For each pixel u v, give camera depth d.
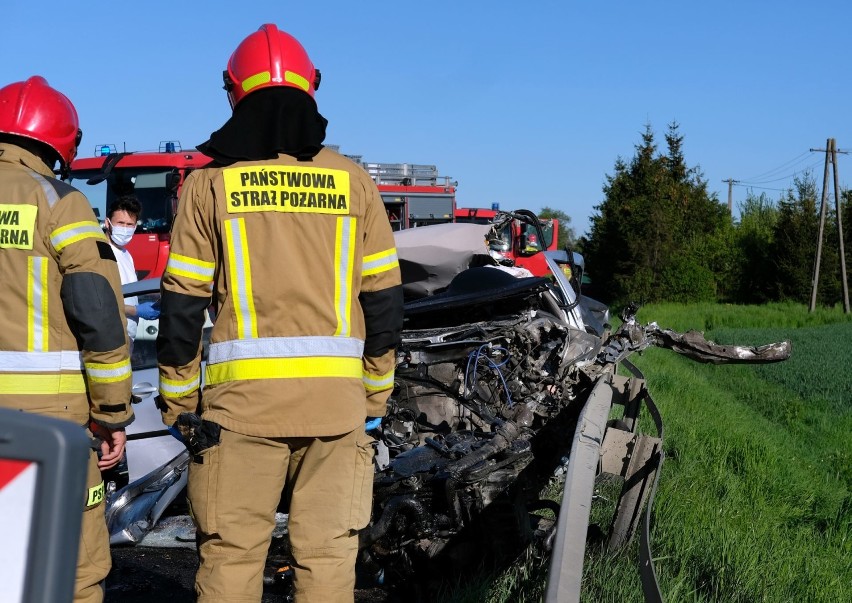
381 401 3.20
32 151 3.38
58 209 3.16
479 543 4.36
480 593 4.04
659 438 5.01
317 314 2.87
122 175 13.42
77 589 3.08
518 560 4.40
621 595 4.20
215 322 2.91
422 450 4.48
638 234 43.06
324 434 2.83
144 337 5.91
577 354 5.59
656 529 5.48
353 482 2.91
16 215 3.14
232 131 2.92
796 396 15.10
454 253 7.29
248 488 2.81
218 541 2.82
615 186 44.88
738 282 49.00
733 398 14.44
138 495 5.23
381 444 4.99
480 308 6.09
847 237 47.94
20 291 3.15
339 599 2.86
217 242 2.87
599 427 3.97
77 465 1.23
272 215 2.86
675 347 6.23
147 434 5.70
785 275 47.31
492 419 5.28
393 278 3.08
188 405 2.97
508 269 6.77
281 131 2.91
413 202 20.77
